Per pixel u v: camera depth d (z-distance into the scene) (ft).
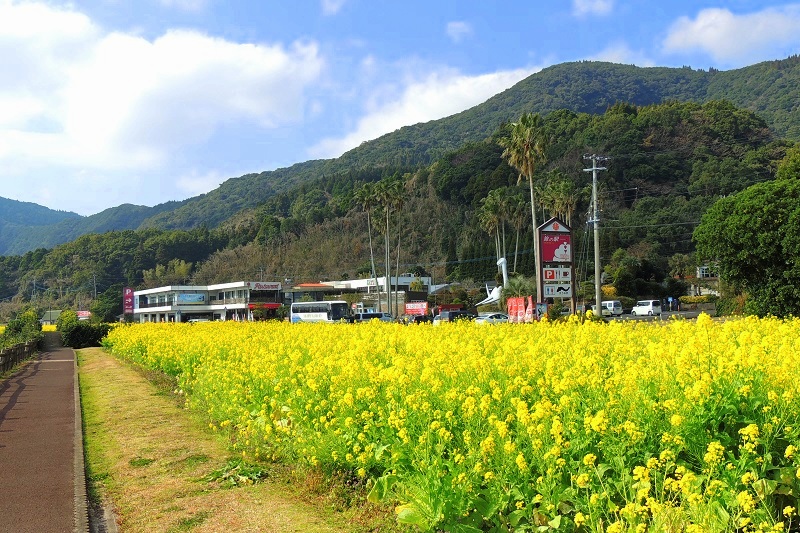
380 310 221.66
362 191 222.89
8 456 27.45
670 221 249.75
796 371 17.97
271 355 35.09
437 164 392.06
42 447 29.12
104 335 131.03
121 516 20.49
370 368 24.21
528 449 16.24
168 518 19.80
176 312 268.21
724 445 15.65
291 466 24.02
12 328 133.69
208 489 22.35
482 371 22.62
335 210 425.69
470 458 16.20
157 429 32.37
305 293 257.55
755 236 78.38
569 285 79.10
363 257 354.33
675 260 236.02
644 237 252.01
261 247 391.86
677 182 275.59
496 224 240.73
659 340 30.81
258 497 21.12
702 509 12.82
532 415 16.65
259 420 26.94
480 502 15.64
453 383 21.86
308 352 36.04
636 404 16.85
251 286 245.86
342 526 18.19
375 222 226.58
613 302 175.73
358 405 22.06
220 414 30.86
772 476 14.93
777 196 79.41
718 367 18.38
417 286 258.37
